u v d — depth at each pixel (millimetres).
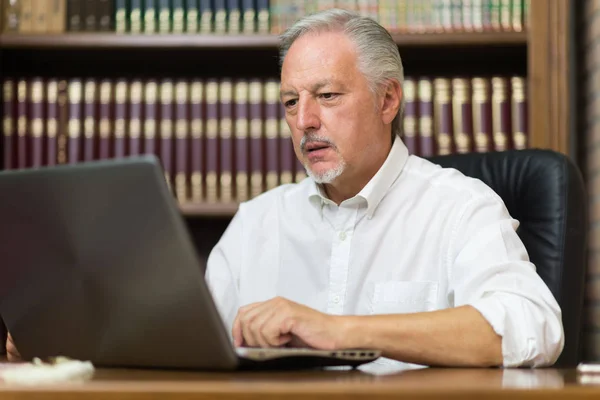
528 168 2004
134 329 1204
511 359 1455
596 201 3086
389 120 2043
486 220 1877
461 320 1445
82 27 2941
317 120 1931
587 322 3229
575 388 876
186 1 2932
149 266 1147
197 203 2869
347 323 1352
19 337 1363
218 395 869
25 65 3168
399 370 1323
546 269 1895
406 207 2018
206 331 1138
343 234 2041
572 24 3270
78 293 1237
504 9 2854
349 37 1960
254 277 2152
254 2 2918
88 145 2943
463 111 2852
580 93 3258
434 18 2871
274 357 1180
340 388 865
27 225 1228
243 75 3232
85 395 884
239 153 2922
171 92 2945
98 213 1158
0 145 2945
